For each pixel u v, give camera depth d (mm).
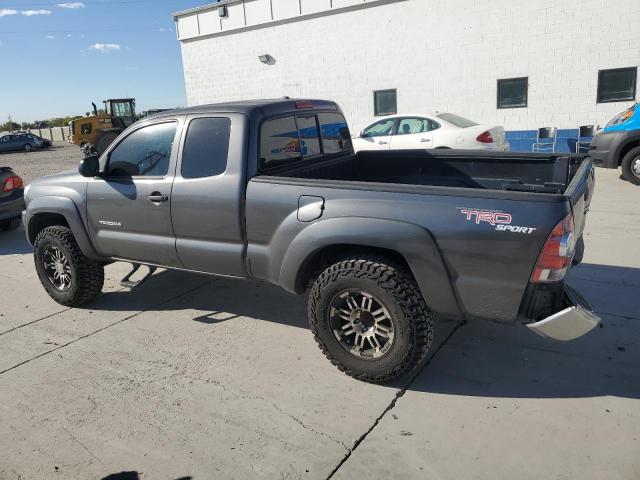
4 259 7230
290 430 3090
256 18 17312
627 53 12266
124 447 3021
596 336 4008
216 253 4008
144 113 28328
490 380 3510
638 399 3217
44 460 2951
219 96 19016
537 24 13094
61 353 4195
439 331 4207
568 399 3254
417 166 4855
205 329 4500
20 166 22109
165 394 3529
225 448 2965
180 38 19312
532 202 2875
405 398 3354
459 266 3086
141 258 4527
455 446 2883
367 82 15883
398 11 14836
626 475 2602
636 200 8273
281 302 5008
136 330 4551
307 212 3484
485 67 13984
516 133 13930
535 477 2625
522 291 2971
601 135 9836
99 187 4539
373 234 3236
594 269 5340
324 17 16078
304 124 4438
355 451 2885
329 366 3791
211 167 3941
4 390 3691
